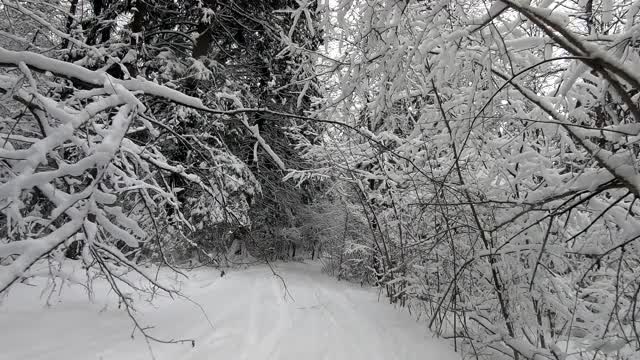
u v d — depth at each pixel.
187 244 7.86
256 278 9.05
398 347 5.07
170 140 7.59
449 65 3.59
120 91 3.39
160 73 8.46
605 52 2.31
